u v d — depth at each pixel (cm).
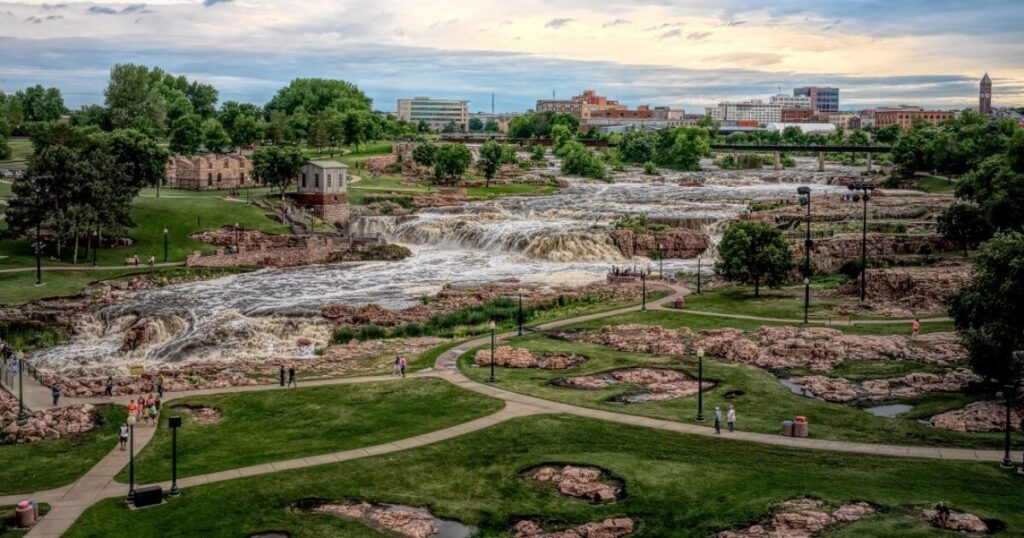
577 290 13662
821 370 8919
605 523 5338
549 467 6300
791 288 13425
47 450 6881
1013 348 7550
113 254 15625
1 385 8775
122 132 18762
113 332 11775
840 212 19325
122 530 5388
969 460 6247
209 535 5328
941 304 11200
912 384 8275
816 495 5591
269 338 11100
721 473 6072
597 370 9019
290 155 19788
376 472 6284
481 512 5628
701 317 11388
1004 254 7844
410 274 15712
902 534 4988
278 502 5794
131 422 5959
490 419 7394
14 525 5441
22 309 12381
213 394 8356
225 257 15900
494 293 13500
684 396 8062
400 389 8356
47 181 14375
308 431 7244
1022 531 4988
